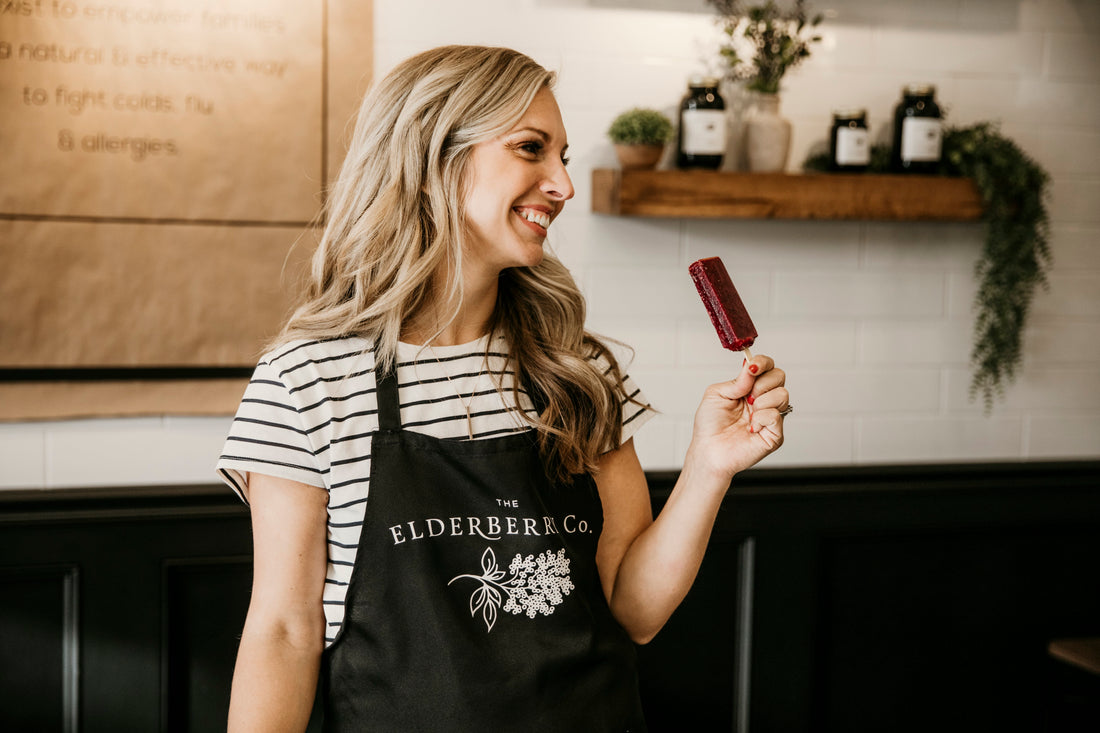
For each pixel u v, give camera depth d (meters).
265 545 1.20
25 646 2.11
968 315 2.52
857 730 2.53
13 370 2.06
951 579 2.54
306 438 1.19
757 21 2.27
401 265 1.24
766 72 2.25
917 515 2.50
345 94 2.16
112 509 2.12
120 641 2.14
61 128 2.04
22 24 2.01
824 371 2.46
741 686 2.44
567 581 1.21
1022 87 2.49
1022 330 2.54
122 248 2.10
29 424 2.10
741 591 2.43
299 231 2.17
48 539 2.09
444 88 1.22
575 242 2.30
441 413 1.25
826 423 2.47
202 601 2.18
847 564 2.49
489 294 1.31
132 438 2.15
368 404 1.22
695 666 2.42
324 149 2.17
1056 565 2.60
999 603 2.57
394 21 2.18
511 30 2.23
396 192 1.24
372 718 1.17
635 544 1.35
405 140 1.23
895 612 2.52
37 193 2.05
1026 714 2.61
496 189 1.21
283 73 2.13
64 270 2.07
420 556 1.17
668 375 2.37
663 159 2.32
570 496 1.30
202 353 2.15
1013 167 2.31
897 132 2.31
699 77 2.21
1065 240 2.54
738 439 1.25
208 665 2.19
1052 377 2.57
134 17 2.06
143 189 2.09
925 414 2.52
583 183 2.29
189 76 2.09
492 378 1.29
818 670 2.49
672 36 2.30
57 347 2.08
